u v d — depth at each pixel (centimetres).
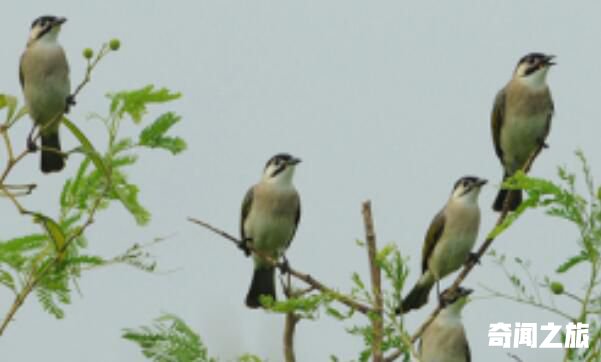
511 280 704
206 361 806
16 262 805
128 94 875
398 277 733
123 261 805
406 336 727
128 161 881
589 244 707
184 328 810
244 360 833
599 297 691
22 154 849
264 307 766
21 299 791
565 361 693
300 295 863
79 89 897
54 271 804
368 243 757
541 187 723
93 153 864
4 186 830
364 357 764
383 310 734
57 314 807
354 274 746
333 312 748
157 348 792
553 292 692
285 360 862
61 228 816
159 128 880
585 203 716
